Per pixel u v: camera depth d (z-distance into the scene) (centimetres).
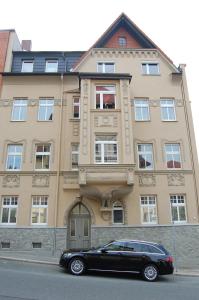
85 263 1242
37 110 2194
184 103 2238
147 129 2155
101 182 1862
